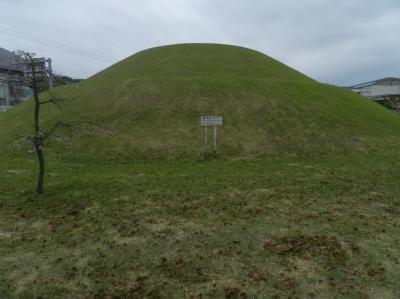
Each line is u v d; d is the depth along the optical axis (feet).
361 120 80.79
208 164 54.24
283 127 71.51
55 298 18.11
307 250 23.24
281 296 18.04
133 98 82.74
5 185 40.63
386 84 270.05
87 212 31.07
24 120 79.92
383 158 60.29
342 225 27.76
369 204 33.24
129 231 26.71
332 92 99.30
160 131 67.97
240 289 18.67
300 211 31.09
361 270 20.65
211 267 21.04
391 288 18.83
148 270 20.76
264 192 37.22
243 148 63.26
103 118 75.00
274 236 25.59
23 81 37.83
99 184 40.83
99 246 24.11
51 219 29.45
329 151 63.98
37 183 40.04
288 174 46.32
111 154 60.03
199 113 75.10
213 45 136.05
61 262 21.86
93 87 94.68
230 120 72.84
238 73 107.76
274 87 91.20
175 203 33.47
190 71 105.70
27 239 25.43
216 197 35.40
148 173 47.39
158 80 92.32
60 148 62.59
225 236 25.66
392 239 25.07
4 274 20.48
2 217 30.01
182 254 22.79
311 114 78.48
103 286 19.13
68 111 80.07
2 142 68.85
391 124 83.82
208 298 17.88
